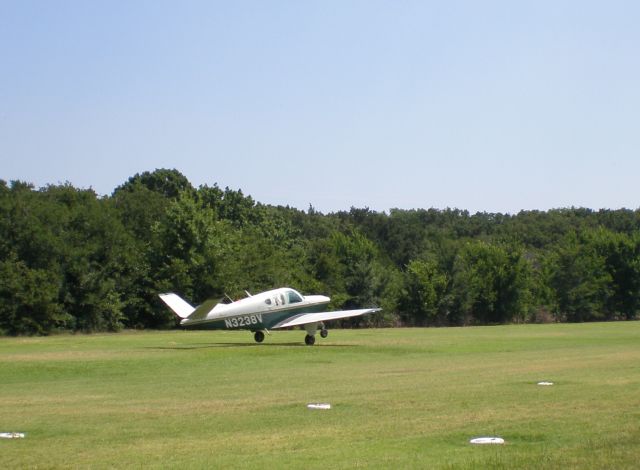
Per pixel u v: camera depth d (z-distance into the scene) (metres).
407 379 22.27
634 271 95.25
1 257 59.91
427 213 182.75
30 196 63.44
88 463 11.17
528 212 181.25
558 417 14.54
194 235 69.38
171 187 118.56
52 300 60.56
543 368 25.03
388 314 83.75
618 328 62.03
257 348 35.53
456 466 10.52
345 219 149.50
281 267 78.56
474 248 91.00
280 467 10.70
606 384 19.86
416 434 13.12
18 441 12.96
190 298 69.38
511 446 11.93
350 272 83.94
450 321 87.75
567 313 93.50
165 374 25.17
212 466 10.84
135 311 68.25
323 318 38.53
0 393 20.16
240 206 107.75
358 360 29.89
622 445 11.77
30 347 37.50
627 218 159.62
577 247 94.25
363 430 13.62
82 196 69.19
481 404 16.47
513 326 72.94
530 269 91.25
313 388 20.38
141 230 75.31
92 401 18.25
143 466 10.92
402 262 128.00
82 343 41.44
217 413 15.92
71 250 62.19
